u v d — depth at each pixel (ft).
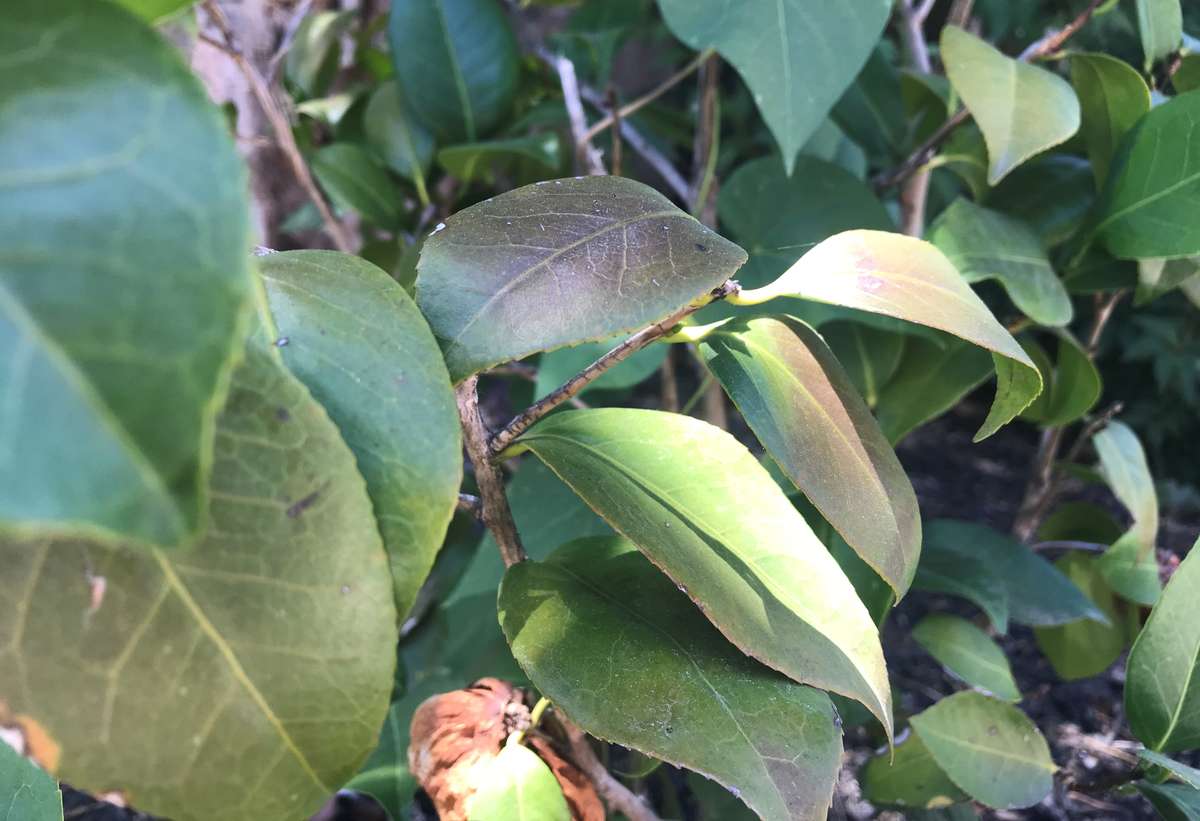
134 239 0.27
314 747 0.47
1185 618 0.84
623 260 0.57
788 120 0.85
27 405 0.25
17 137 0.28
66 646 0.42
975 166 1.20
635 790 1.11
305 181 1.44
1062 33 1.06
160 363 0.26
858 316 1.11
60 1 0.31
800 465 0.62
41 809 0.64
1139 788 0.88
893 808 1.12
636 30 2.21
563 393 0.67
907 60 1.38
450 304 0.57
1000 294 2.13
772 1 0.85
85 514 0.24
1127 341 2.70
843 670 0.60
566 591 0.67
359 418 0.50
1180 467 2.77
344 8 1.81
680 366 1.92
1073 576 1.36
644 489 0.64
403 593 0.50
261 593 0.44
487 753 0.73
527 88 1.73
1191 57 1.08
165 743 0.44
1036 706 1.63
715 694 0.62
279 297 0.53
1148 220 1.02
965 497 2.48
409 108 1.48
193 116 0.30
